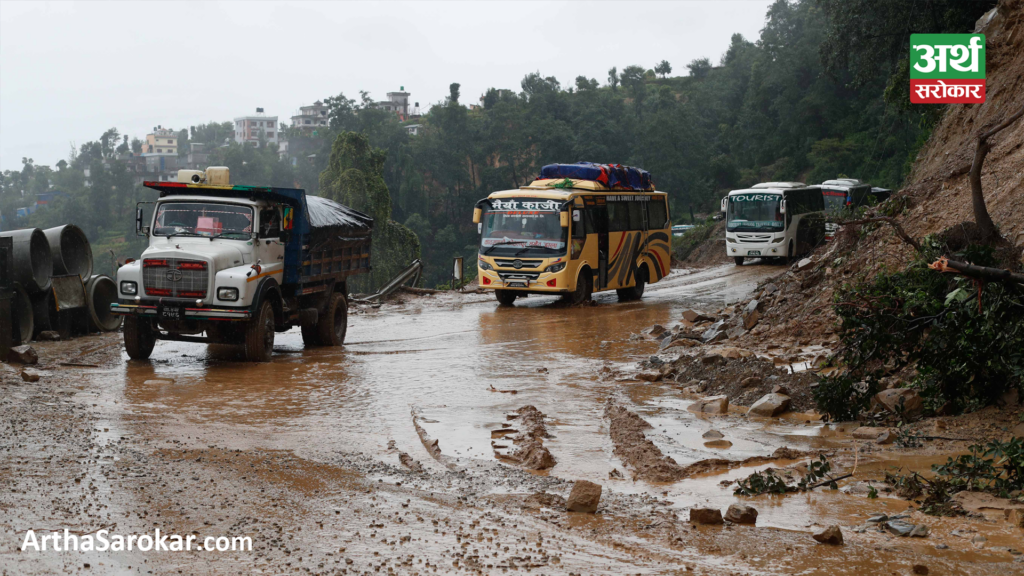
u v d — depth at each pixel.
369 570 4.79
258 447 8.00
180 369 12.90
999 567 4.73
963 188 13.92
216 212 13.72
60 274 16.86
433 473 7.10
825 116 96.38
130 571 4.71
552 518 5.83
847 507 6.03
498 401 10.36
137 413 9.52
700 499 6.32
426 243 138.50
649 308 22.30
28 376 11.39
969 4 33.81
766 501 6.22
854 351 9.27
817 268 14.91
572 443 8.18
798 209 34.59
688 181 119.88
